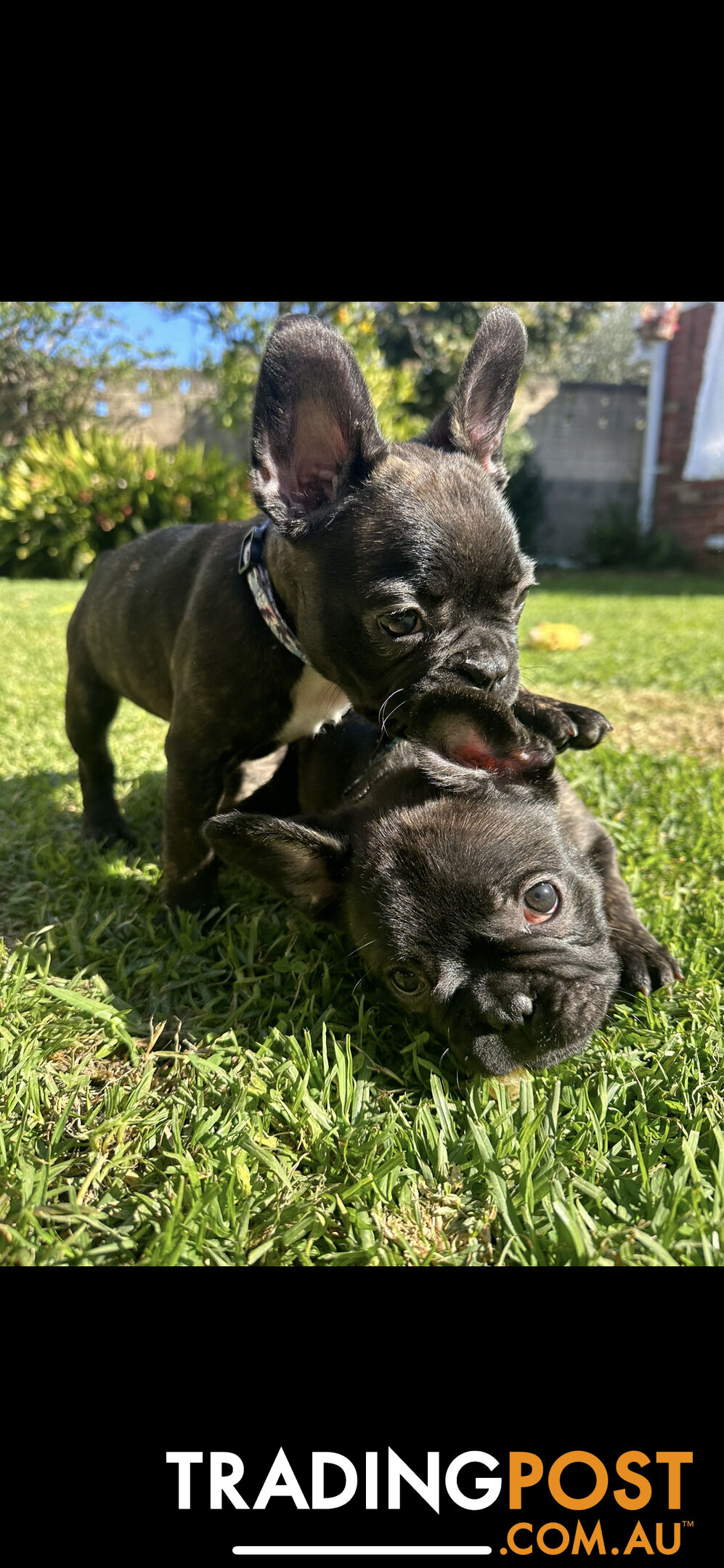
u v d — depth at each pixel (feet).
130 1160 0.84
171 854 1.28
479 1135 0.83
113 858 1.49
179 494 7.29
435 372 8.50
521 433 9.05
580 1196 0.78
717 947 1.16
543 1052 0.89
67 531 7.22
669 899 1.28
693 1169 0.77
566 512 9.77
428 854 0.96
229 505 7.33
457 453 1.23
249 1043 1.01
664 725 2.36
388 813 1.05
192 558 1.41
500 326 1.26
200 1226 0.75
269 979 1.13
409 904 0.95
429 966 0.93
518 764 1.04
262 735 1.27
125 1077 0.97
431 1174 0.82
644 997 1.05
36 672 3.08
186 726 1.25
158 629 1.43
